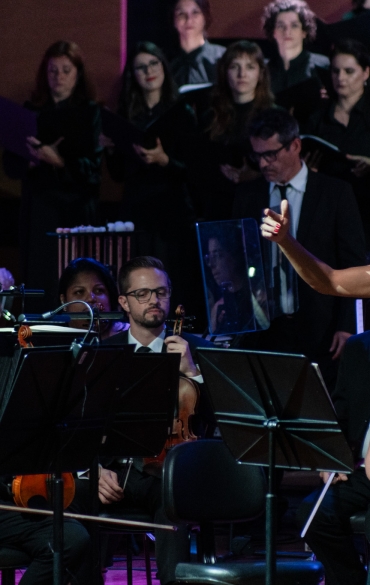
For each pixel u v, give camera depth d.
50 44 16.70
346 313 12.84
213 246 12.84
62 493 8.01
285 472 16.48
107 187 16.47
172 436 9.77
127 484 9.80
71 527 8.69
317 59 15.48
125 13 16.33
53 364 7.70
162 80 16.16
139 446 8.88
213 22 15.91
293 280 13.02
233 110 15.82
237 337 12.97
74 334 9.07
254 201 13.91
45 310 16.16
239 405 7.62
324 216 13.29
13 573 9.12
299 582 8.15
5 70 16.86
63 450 8.12
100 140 16.47
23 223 16.73
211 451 8.66
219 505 8.56
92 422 8.20
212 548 8.62
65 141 16.56
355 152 15.30
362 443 9.60
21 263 16.67
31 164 16.69
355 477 9.77
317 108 15.48
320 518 9.50
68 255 15.36
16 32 16.75
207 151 15.92
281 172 13.41
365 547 10.30
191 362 10.07
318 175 13.49
